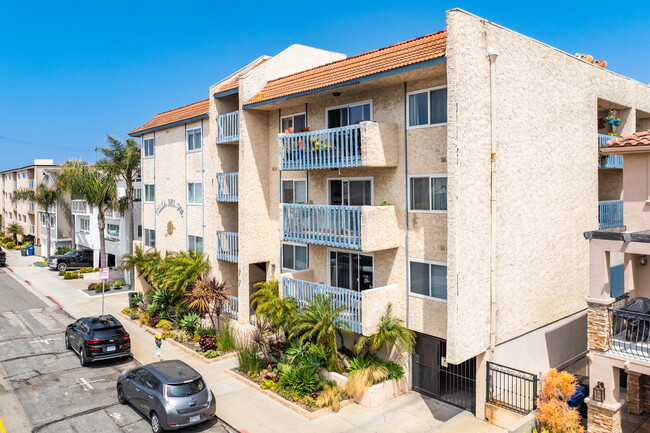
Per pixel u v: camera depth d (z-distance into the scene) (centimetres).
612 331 1191
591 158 1908
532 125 1605
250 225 2120
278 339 1941
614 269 1938
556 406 1202
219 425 1423
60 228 5125
